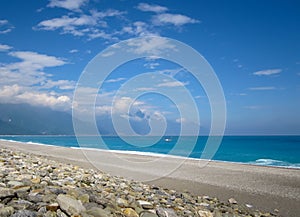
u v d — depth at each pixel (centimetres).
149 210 754
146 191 1125
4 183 721
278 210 1068
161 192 1144
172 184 1506
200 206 991
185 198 1120
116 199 793
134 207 732
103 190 927
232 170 2100
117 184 1167
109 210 637
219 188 1427
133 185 1230
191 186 1463
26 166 1262
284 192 1353
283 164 3762
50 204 562
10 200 570
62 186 834
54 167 1388
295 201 1193
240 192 1347
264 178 1728
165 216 719
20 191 627
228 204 1115
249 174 1889
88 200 671
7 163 1263
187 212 842
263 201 1193
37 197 596
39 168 1273
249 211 1017
